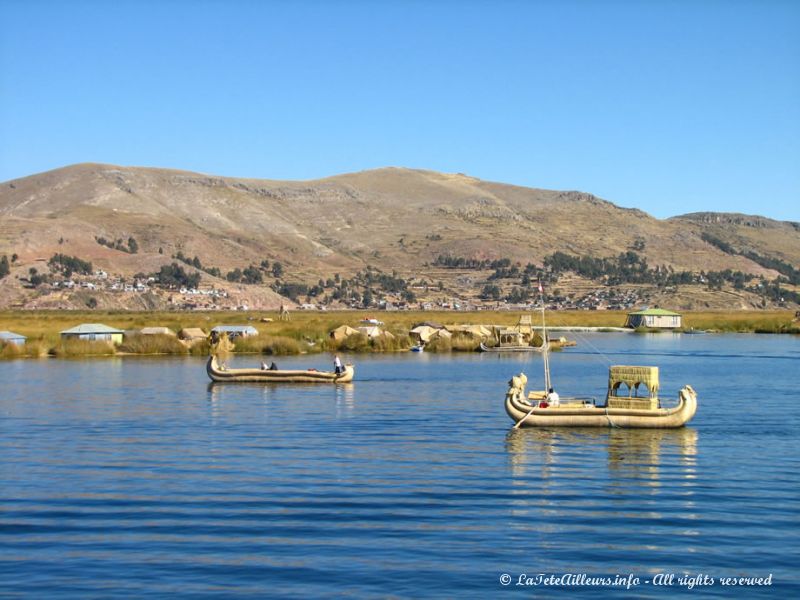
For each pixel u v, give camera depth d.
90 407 58.34
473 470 37.62
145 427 49.59
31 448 42.75
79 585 24.28
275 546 27.27
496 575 25.08
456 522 29.72
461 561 26.09
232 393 67.00
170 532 28.61
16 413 55.34
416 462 39.25
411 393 67.19
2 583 24.39
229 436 46.44
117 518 30.12
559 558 26.36
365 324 154.62
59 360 102.06
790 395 66.38
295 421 52.06
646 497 33.03
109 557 26.33
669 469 37.94
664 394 67.12
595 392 68.25
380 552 26.77
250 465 38.53
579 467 38.28
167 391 68.12
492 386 72.44
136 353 111.12
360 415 54.59
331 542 27.64
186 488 34.12
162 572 25.19
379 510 31.06
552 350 127.00
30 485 34.69
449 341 124.50
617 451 42.06
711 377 82.00
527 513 30.81
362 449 42.50
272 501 32.22
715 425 50.22
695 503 32.16
